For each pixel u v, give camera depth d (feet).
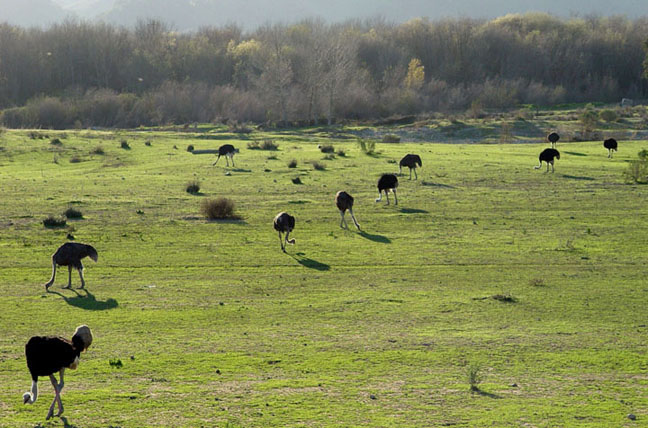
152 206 240.53
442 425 77.30
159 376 92.58
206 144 447.42
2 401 82.43
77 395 84.79
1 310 124.36
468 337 112.47
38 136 459.32
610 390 90.02
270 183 289.74
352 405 82.99
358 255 175.52
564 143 479.41
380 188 246.06
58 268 158.71
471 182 292.20
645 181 291.58
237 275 155.22
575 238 195.93
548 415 80.69
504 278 154.81
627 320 123.54
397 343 108.88
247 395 85.92
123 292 139.33
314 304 132.46
